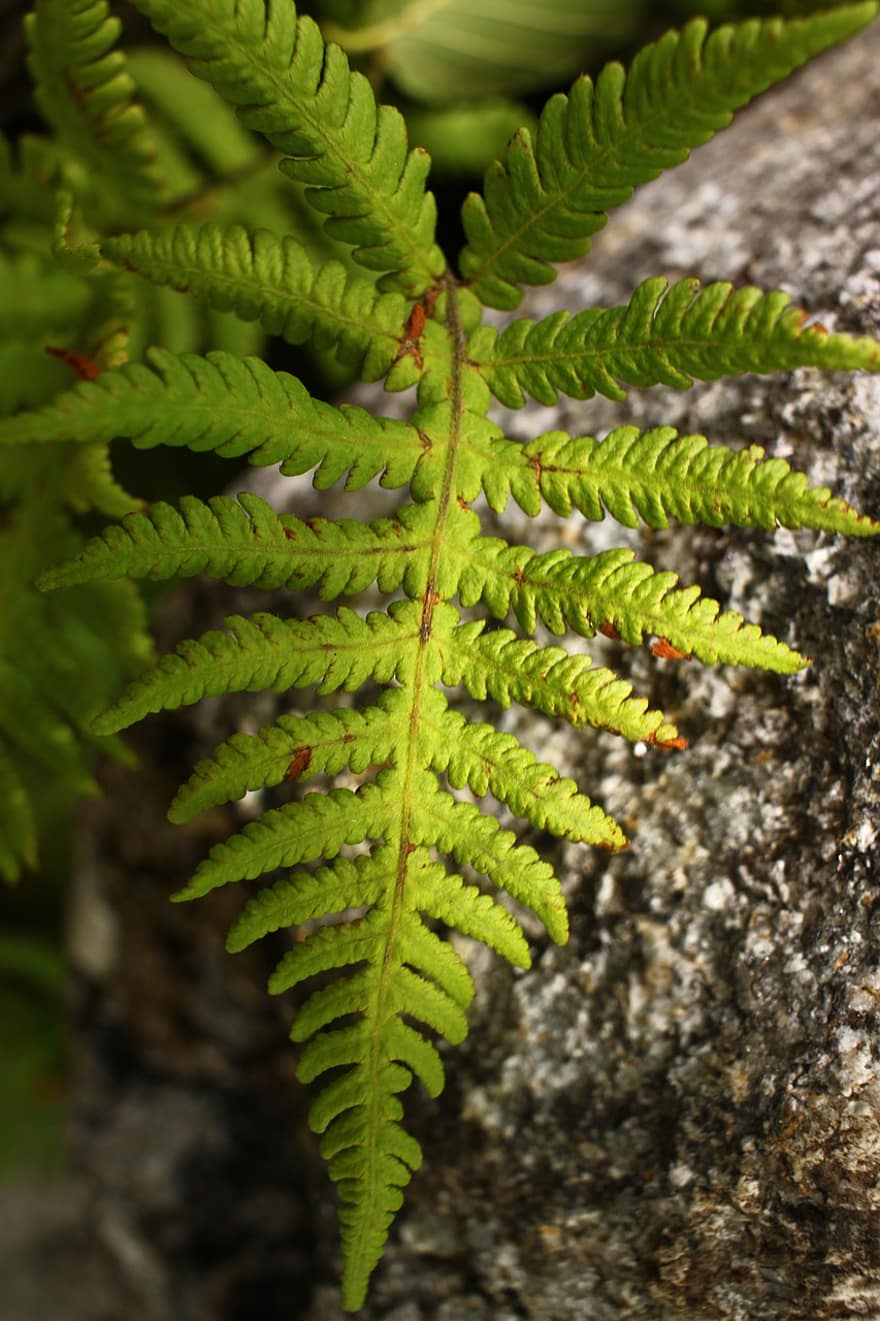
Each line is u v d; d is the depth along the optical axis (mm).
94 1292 688
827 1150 434
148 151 481
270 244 427
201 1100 553
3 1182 668
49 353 476
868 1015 432
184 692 415
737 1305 449
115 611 486
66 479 482
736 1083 447
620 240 526
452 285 438
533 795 420
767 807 454
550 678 420
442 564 427
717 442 469
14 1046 623
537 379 430
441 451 430
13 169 499
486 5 518
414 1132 476
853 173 493
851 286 468
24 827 491
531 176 424
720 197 513
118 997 556
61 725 490
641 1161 456
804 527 413
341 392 544
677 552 469
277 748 419
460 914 423
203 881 417
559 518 482
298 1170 541
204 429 414
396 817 423
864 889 438
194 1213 555
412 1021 477
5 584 487
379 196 425
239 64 409
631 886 462
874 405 455
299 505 521
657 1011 456
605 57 534
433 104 532
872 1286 435
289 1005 507
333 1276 497
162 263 424
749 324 408
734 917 453
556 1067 464
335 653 421
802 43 395
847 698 448
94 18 459
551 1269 466
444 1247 475
